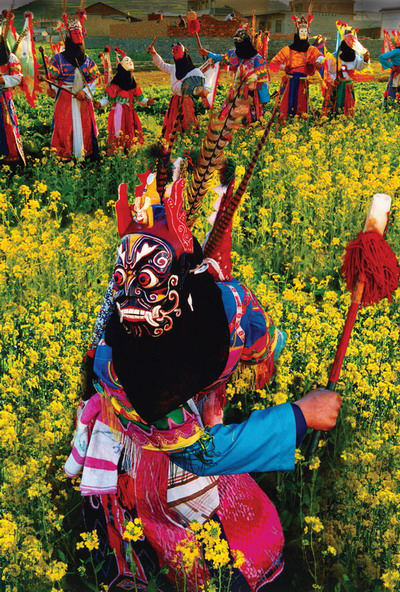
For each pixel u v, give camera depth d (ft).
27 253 19.74
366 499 10.54
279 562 10.52
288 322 16.25
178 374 8.61
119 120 35.47
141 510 10.03
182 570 9.93
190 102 36.88
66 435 13.06
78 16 33.37
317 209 23.59
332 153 31.94
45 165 31.42
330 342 14.87
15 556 10.19
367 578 10.66
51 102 55.47
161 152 9.48
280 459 8.88
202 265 8.82
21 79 31.94
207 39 100.89
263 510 10.73
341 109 42.86
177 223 8.41
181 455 9.13
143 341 8.54
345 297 17.15
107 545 10.53
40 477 11.53
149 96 60.13
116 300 8.53
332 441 12.82
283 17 108.68
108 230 22.35
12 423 12.57
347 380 13.50
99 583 10.80
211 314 8.90
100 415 10.35
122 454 10.18
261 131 34.35
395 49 48.49
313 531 11.14
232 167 9.77
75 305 18.90
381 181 26.61
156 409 8.73
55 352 14.74
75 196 28.04
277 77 83.76
